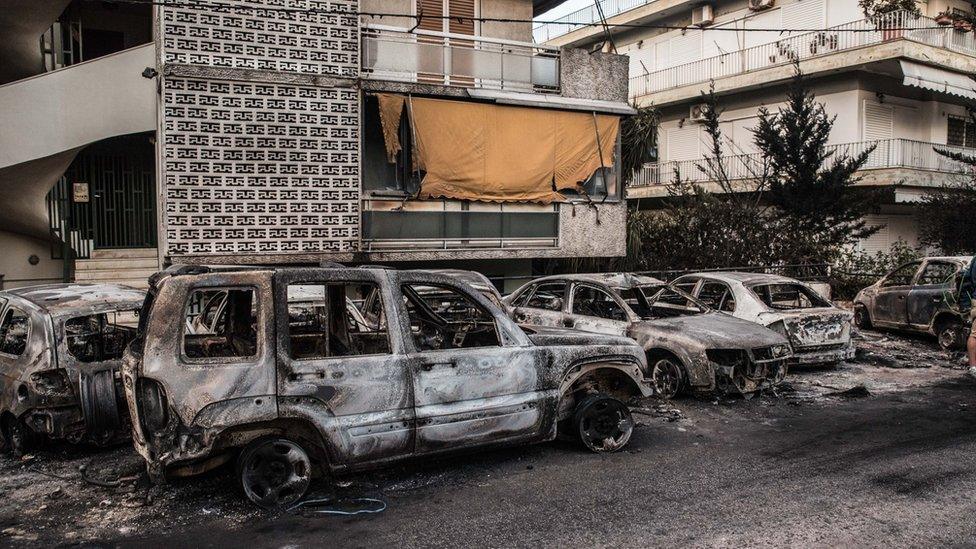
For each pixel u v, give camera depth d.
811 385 9.86
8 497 5.61
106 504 5.39
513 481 5.90
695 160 27.69
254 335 6.16
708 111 21.88
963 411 8.36
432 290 8.63
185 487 5.71
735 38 26.45
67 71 13.05
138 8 16.62
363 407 5.43
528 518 5.11
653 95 28.44
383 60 14.22
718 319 9.55
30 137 12.84
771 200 19.72
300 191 13.37
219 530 4.92
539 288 10.73
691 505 5.34
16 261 14.88
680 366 8.84
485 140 14.90
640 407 8.42
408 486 5.78
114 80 13.34
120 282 14.53
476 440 5.90
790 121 19.05
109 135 13.37
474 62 15.12
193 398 4.98
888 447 6.89
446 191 14.59
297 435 5.38
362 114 13.89
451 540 4.73
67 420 6.36
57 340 6.43
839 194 18.45
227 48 12.74
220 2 12.64
